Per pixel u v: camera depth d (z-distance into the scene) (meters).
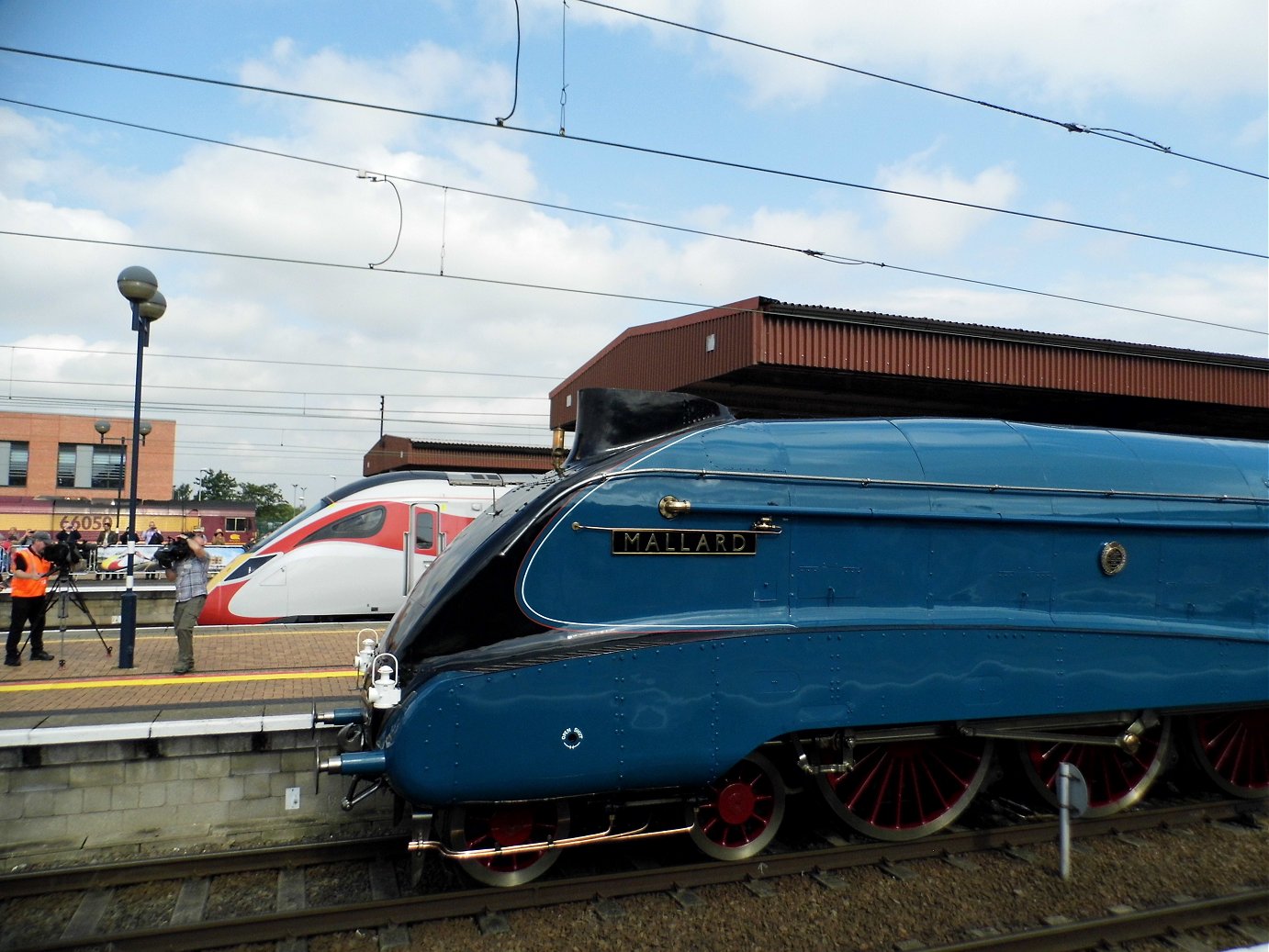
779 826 6.34
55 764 6.46
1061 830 6.05
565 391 22.53
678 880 5.72
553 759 5.17
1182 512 7.03
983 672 6.14
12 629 9.96
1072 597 6.62
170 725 6.64
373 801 7.02
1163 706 6.71
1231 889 5.95
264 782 6.83
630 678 5.31
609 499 5.60
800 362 13.70
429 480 15.48
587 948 5.04
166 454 49.19
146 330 10.93
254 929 5.10
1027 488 6.52
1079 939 5.16
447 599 5.42
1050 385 15.20
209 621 14.20
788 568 5.92
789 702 5.62
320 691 8.24
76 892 5.70
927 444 6.49
